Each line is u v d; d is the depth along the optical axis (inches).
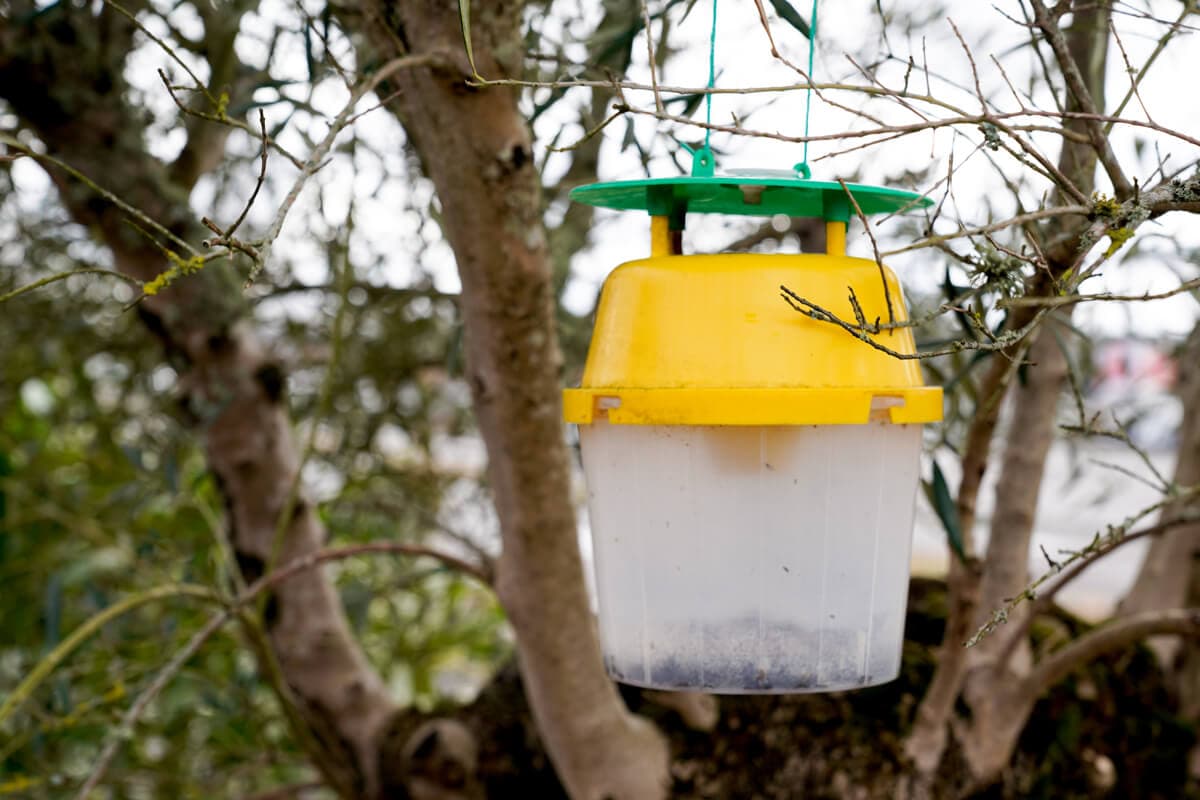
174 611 93.4
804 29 42.1
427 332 102.5
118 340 99.1
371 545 62.3
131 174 71.3
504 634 118.6
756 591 41.3
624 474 42.5
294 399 102.9
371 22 49.1
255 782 110.5
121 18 69.2
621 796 66.4
